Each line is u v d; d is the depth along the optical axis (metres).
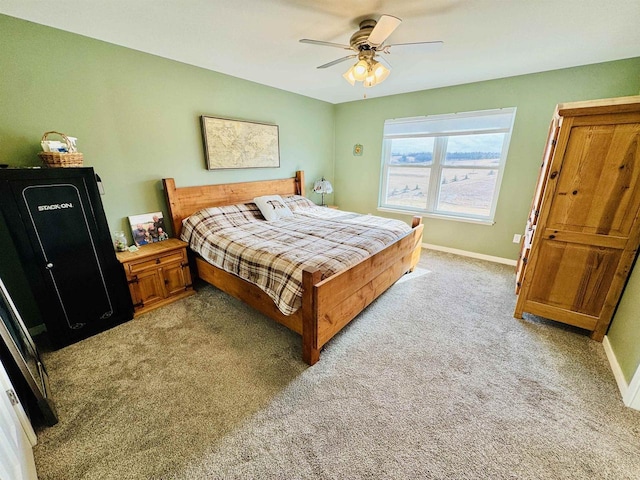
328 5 1.70
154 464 1.21
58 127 2.10
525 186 3.23
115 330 2.17
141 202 2.64
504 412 1.45
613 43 2.18
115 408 1.48
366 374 1.72
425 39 2.15
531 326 2.21
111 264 2.15
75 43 2.08
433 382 1.65
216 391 1.59
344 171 4.84
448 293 2.76
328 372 1.74
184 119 2.81
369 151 4.44
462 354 1.89
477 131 3.40
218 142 3.07
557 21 1.86
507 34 2.06
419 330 2.17
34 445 1.28
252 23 1.93
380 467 1.19
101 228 2.07
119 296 2.23
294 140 4.06
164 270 2.52
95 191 2.01
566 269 2.03
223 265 2.36
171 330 2.18
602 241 1.85
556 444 1.28
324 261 1.89
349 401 1.52
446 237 3.98
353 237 2.46
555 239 2.02
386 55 2.45
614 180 1.75
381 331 2.16
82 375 1.71
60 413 1.45
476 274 3.21
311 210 3.72
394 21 1.50
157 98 2.58
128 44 2.28
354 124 4.50
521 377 1.68
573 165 1.85
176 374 1.72
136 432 1.35
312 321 1.67
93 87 2.21
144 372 1.74
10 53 1.85
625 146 1.68
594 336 2.02
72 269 1.96
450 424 1.38
